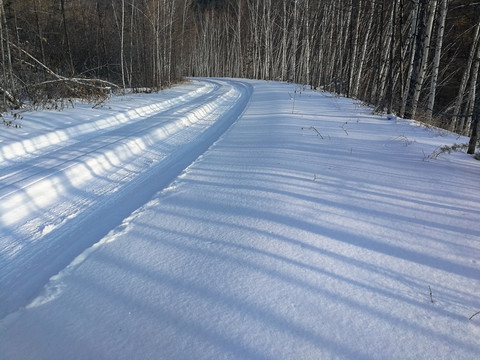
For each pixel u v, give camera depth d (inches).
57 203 157.9
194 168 199.6
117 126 343.3
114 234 121.6
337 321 77.1
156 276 95.9
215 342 71.1
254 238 114.8
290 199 146.5
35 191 159.0
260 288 88.8
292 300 84.1
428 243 111.9
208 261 102.3
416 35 433.4
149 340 72.4
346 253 105.4
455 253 106.2
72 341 73.1
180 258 104.7
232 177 179.3
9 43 394.0
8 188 157.2
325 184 164.6
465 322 77.5
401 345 70.6
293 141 252.1
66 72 577.9
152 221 131.2
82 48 968.9
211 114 442.6
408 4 538.9
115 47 986.1
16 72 440.8
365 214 132.6
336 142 251.8
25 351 70.9
